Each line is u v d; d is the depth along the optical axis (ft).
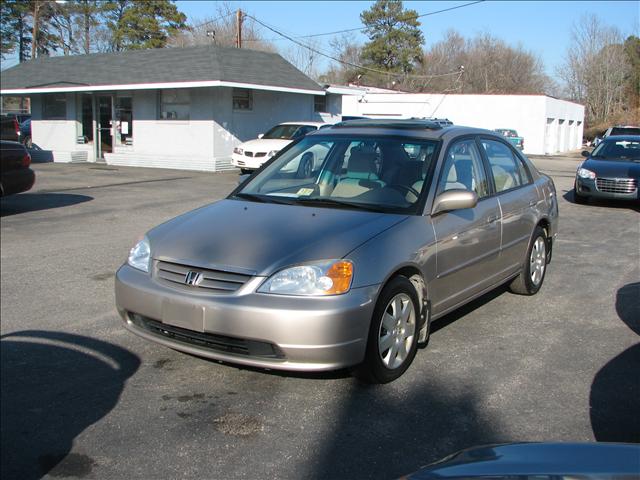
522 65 241.14
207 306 12.37
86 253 26.40
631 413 12.42
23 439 11.59
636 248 28.73
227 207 15.52
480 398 13.06
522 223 19.07
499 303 19.94
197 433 11.71
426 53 245.24
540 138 135.44
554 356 15.42
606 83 208.44
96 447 11.30
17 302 19.83
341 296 12.17
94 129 74.38
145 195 44.09
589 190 42.22
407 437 11.50
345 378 14.03
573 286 22.08
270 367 12.25
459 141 17.17
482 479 5.40
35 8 159.84
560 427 11.85
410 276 14.15
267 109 71.05
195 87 64.34
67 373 14.48
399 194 15.14
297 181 16.67
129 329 14.02
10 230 31.01
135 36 167.12
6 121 83.25
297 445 11.24
